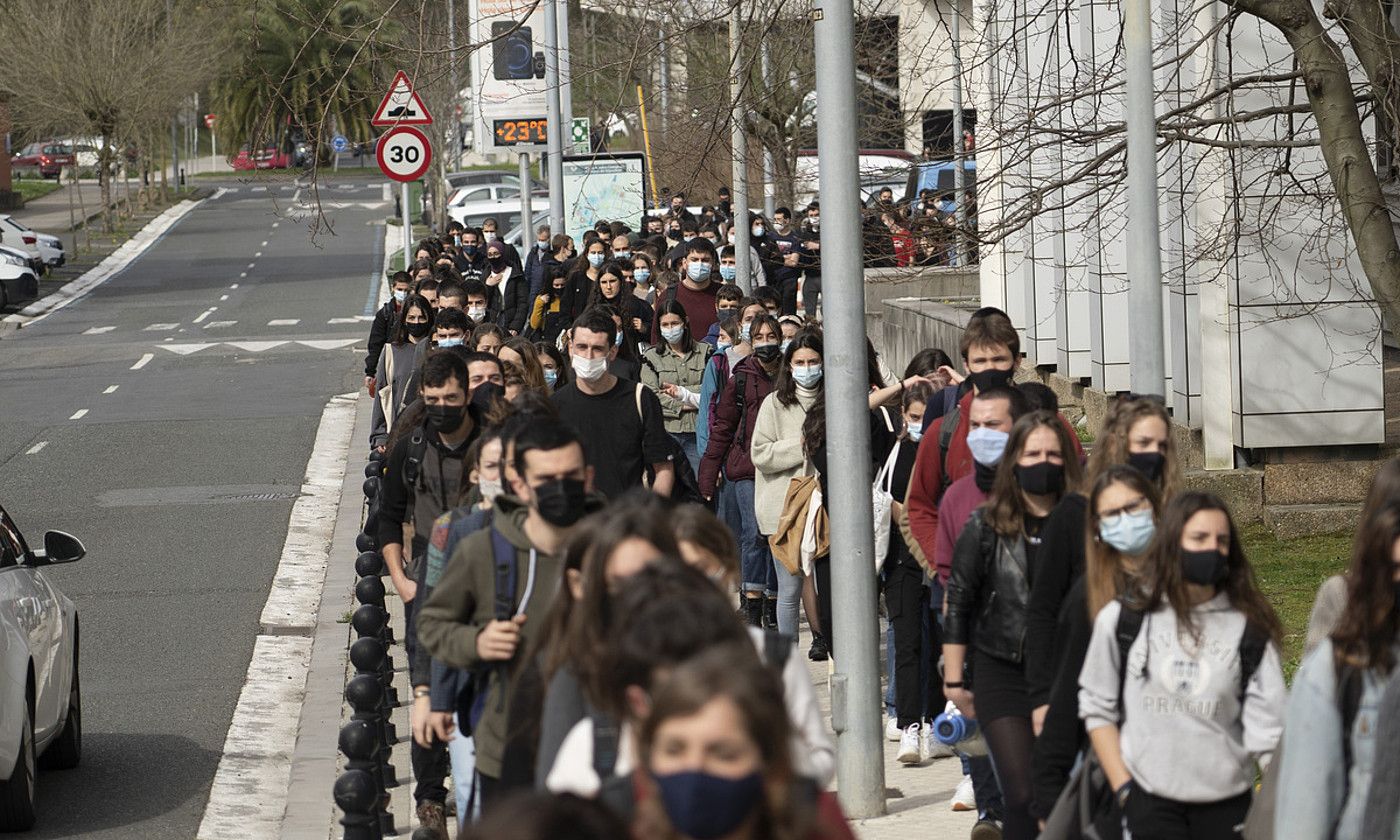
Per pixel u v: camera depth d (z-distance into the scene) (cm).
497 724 1622
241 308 12481
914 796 2516
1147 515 1545
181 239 19212
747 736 828
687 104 7331
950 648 1872
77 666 2902
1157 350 2364
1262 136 4197
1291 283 4209
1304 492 4247
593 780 1155
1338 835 1226
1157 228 2369
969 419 2241
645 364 3984
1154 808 1485
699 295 5069
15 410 7738
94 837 2516
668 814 835
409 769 2831
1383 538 1218
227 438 6825
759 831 842
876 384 2916
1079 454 1856
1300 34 3036
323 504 5466
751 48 3631
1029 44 5791
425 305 3850
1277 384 4238
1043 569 1723
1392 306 3052
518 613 1609
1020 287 6681
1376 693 1218
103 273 15788
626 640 999
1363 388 4231
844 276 2373
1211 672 1473
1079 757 1599
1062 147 4453
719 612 998
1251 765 1502
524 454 1572
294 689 3416
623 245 7106
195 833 2544
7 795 2475
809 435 2892
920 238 3741
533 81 7594
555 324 6100
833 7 2342
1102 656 1509
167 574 4475
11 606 2530
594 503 1603
